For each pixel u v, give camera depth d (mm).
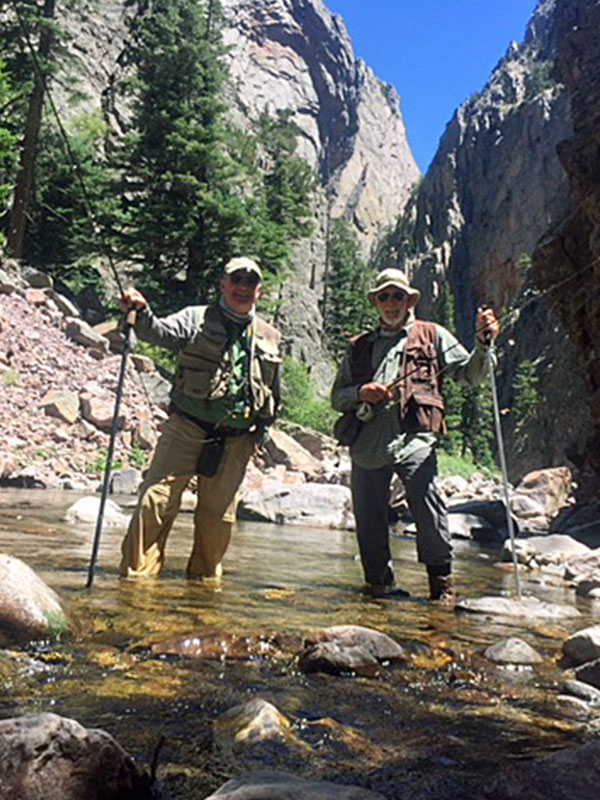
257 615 3162
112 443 3863
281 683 2189
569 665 2604
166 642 2512
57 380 14945
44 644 2393
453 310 96688
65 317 18047
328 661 2346
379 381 4438
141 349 20375
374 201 161625
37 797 1272
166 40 25266
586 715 2033
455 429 48969
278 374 4547
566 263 12562
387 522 4516
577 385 55938
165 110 24578
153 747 1633
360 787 1460
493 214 112500
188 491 10070
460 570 5852
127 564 4078
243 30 136125
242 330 4379
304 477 15203
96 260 27031
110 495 10938
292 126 50438
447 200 121438
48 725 1354
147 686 2064
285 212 38312
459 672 2430
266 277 26547
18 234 23047
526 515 12148
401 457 4316
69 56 23594
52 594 2648
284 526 8867
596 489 11633
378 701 2086
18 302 17062
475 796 1455
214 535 4352
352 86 161750
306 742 1721
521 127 113688
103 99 42969
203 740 1688
